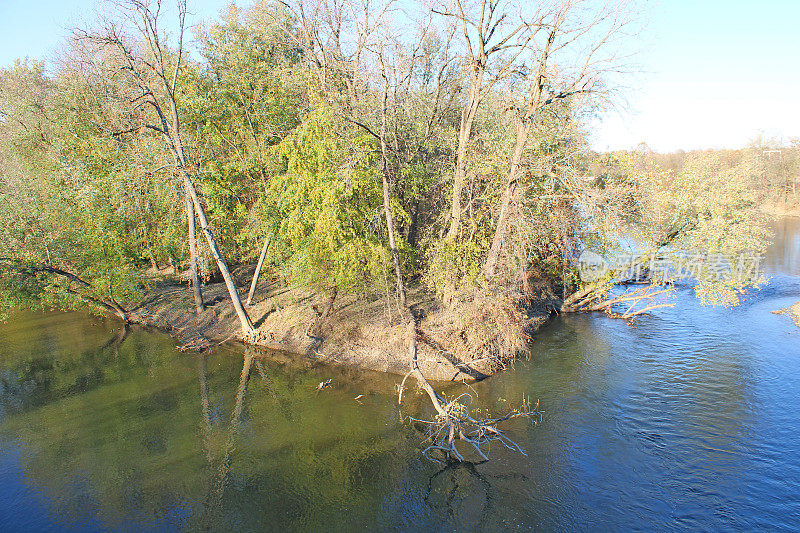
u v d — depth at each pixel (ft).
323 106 67.77
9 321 95.96
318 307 78.89
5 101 110.63
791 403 52.85
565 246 78.84
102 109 90.53
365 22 64.49
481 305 65.05
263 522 38.27
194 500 41.04
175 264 105.50
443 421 49.39
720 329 78.07
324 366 69.15
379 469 44.47
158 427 53.42
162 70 72.13
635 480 41.09
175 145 74.59
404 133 79.25
